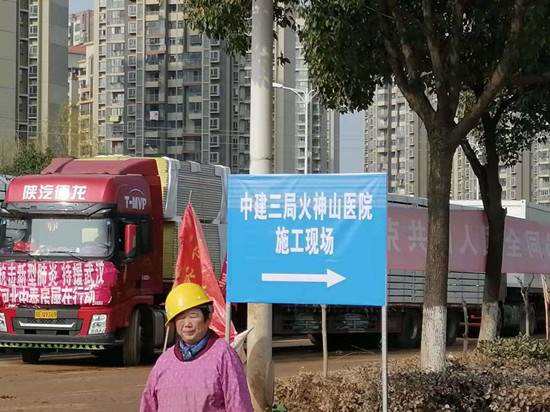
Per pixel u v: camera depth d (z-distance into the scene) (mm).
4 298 17375
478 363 12602
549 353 13844
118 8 123125
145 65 113438
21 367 17781
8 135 67750
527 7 10695
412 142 129250
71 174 17906
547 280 27172
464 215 13883
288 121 94438
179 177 19547
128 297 17656
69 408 12219
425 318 10766
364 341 25812
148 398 5094
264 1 9523
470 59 13516
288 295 8461
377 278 8211
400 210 12820
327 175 8367
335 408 9992
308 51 13500
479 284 28141
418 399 9586
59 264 17156
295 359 20359
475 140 17188
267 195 8547
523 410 9828
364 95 13828
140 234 18156
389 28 11883
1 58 76938
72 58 150125
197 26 12344
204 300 5090
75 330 17109
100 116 127875
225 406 4969
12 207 17484
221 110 109938
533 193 131375
